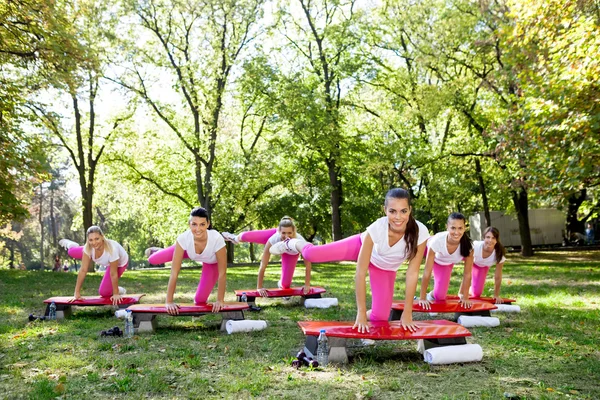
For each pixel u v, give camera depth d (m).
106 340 6.50
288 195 32.41
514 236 33.44
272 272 20.55
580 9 12.62
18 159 15.58
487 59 23.53
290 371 5.04
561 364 5.25
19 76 17.61
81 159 23.98
